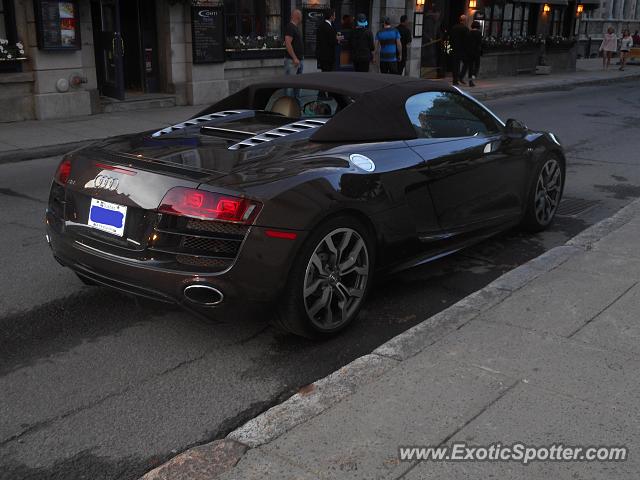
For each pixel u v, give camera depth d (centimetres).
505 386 311
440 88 486
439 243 454
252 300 338
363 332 399
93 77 1270
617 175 854
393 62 1634
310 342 386
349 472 251
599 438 272
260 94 496
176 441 292
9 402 319
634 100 1778
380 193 393
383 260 409
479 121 515
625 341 357
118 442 290
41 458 279
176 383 339
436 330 371
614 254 496
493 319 384
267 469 254
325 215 354
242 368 355
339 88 448
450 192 457
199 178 342
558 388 309
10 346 375
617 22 3759
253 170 352
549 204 598
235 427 303
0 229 595
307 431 277
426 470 252
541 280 445
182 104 1430
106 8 1335
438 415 288
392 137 430
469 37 1911
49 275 484
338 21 1756
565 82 2209
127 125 1175
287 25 1484
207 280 331
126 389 333
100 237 367
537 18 2578
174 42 1392
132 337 388
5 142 1001
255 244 331
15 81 1160
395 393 305
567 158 966
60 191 399
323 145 403
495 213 517
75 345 378
